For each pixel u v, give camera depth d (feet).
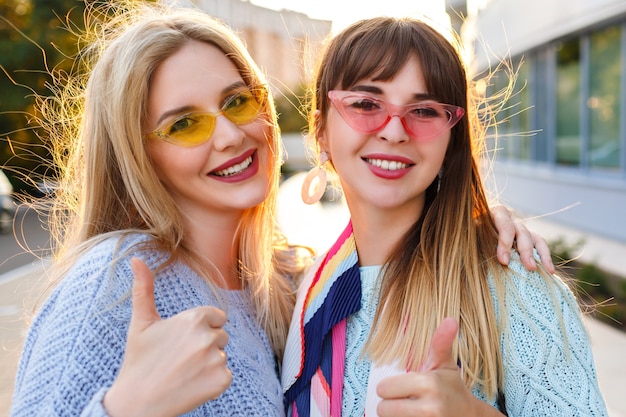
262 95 6.12
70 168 6.69
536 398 4.84
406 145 5.37
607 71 30.76
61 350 4.74
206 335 4.13
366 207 5.78
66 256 5.55
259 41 92.27
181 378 4.06
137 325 4.22
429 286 5.31
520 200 45.21
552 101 38.37
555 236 32.19
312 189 6.64
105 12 7.42
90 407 4.12
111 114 5.59
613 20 29.01
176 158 5.65
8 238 36.32
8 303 22.41
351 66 5.49
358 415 5.38
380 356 5.30
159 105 5.59
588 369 4.86
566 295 5.08
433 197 5.89
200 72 5.65
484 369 4.97
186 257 5.75
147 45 5.51
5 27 57.41
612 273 24.12
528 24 38.96
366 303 5.65
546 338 4.87
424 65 5.35
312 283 6.07
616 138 29.91
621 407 12.84
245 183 5.90
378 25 5.52
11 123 54.13
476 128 6.28
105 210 5.83
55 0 55.72
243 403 5.38
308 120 7.23
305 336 5.83
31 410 4.63
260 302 6.41
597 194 31.68
